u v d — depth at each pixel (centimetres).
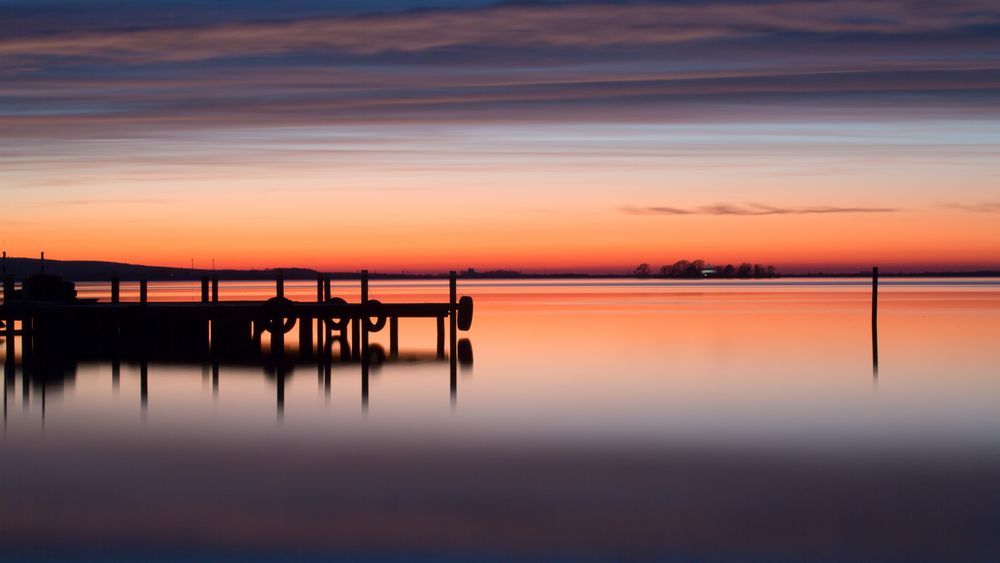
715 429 2014
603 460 1731
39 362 3139
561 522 1364
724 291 12950
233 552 1251
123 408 2269
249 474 1642
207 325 3450
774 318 5744
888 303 7925
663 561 1217
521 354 3494
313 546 1273
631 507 1433
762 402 2366
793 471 1647
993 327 4828
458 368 3038
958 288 13838
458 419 2130
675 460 1728
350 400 2381
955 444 1864
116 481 1602
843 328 4806
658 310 6906
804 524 1353
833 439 1912
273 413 2200
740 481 1578
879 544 1275
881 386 2647
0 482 1598
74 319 3167
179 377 2781
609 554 1241
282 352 3116
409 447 1844
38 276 3584
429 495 1502
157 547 1270
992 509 1420
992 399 2409
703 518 1378
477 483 1570
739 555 1238
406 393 2495
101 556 1238
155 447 1856
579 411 2233
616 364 3173
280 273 3169
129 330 3406
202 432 1992
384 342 3941
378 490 1533
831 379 2794
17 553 1248
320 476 1623
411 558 1230
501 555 1238
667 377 2836
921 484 1558
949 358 3344
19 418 2152
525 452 1797
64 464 1722
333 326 3756
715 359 3331
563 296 10844
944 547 1264
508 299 9662
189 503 1467
